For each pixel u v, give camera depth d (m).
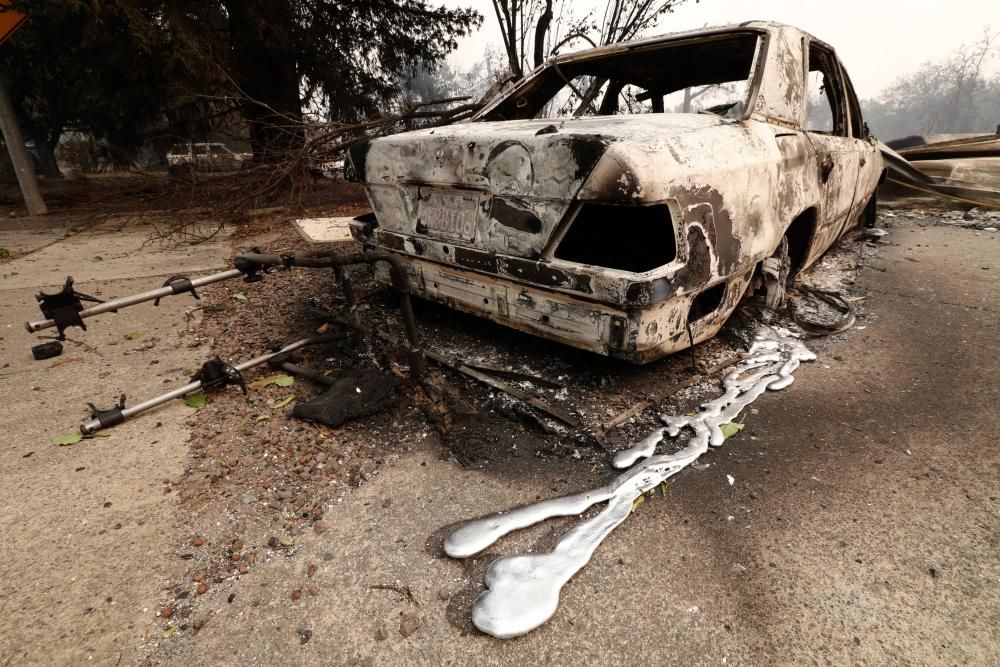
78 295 1.94
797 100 2.76
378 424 2.22
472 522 1.68
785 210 2.55
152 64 7.55
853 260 4.42
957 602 1.38
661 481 1.83
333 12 10.27
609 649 1.28
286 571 1.53
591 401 2.32
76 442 2.15
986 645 1.26
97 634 1.35
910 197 6.73
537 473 1.92
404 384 2.40
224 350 3.00
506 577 1.45
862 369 2.62
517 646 1.29
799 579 1.46
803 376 2.56
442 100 6.62
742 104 2.44
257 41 8.92
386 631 1.34
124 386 2.63
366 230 2.95
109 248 5.59
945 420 2.18
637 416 2.23
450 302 2.63
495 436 2.12
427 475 1.92
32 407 2.45
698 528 1.64
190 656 1.29
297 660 1.28
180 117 8.78
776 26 2.71
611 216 2.80
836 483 1.83
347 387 2.36
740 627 1.33
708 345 2.85
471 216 2.31
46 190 10.39
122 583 1.50
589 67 3.30
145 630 1.36
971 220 5.82
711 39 2.77
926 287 3.76
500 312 2.40
